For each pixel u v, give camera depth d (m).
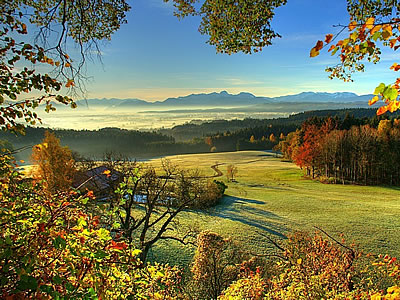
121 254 2.83
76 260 2.45
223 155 107.75
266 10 4.21
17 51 2.71
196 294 11.97
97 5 4.51
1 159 3.14
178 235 21.14
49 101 2.90
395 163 49.03
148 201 15.37
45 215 2.61
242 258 14.20
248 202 35.62
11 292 2.00
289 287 6.86
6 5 3.45
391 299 3.08
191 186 16.39
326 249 7.81
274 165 79.62
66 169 20.34
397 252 17.91
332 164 56.91
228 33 4.55
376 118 75.06
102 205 3.16
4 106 2.75
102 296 2.37
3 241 2.21
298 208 31.36
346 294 6.05
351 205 32.09
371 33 1.69
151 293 3.60
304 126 70.06
